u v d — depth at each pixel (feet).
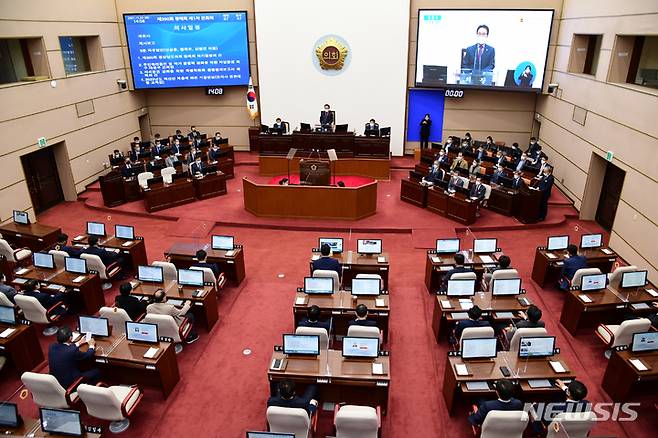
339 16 59.93
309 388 22.09
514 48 56.49
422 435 22.12
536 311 24.29
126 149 63.31
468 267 32.27
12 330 26.02
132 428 22.50
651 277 34.68
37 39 46.85
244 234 44.88
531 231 44.83
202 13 60.59
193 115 68.39
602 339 26.86
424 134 62.95
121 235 37.68
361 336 23.50
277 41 61.62
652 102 34.96
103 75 57.21
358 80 62.44
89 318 24.77
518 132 64.03
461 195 45.65
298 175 58.34
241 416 23.25
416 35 60.08
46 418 18.66
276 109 64.85
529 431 21.52
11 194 43.78
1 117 42.06
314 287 28.84
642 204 36.11
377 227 44.98
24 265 37.47
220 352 28.02
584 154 46.88
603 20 44.01
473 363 22.77
